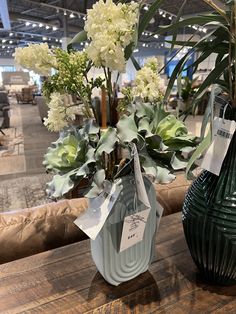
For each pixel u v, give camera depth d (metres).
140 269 0.80
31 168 4.23
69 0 8.75
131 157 0.63
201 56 0.73
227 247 0.67
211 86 0.66
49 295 0.74
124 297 0.73
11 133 6.64
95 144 0.62
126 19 0.53
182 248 0.94
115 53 0.53
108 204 0.66
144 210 0.72
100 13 0.52
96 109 0.67
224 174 0.69
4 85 15.31
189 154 0.64
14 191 3.43
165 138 0.65
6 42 17.03
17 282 0.78
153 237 0.80
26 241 1.01
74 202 1.17
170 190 1.34
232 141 0.68
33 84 14.30
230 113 0.66
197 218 0.71
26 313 0.68
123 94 0.69
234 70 0.63
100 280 0.79
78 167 0.62
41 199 3.21
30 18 10.32
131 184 0.68
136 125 0.61
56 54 0.61
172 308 0.70
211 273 0.75
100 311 0.69
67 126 0.69
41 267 0.85
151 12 0.63
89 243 0.97
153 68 0.66
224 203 0.67
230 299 0.73
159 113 0.65
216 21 0.64
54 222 1.07
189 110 0.74
